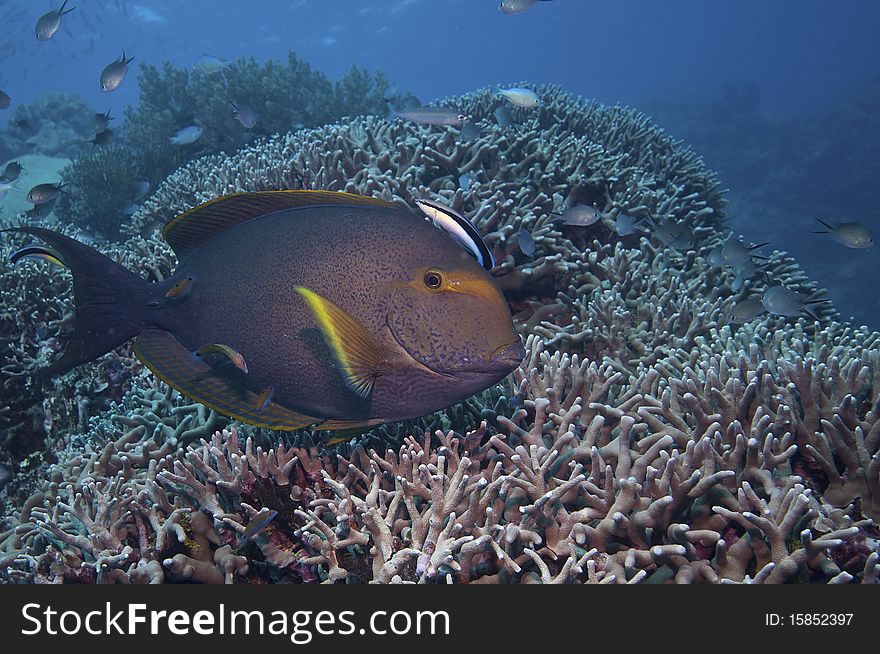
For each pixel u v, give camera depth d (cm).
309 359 62
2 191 215
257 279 62
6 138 471
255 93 330
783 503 68
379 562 67
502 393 90
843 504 74
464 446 79
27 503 95
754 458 73
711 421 77
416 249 60
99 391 129
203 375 67
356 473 74
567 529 69
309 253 61
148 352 67
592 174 156
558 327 114
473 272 59
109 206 267
